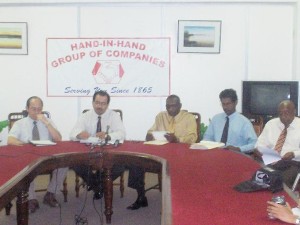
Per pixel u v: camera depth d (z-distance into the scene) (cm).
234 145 394
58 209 392
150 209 396
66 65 551
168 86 548
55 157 305
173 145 361
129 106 553
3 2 538
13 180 227
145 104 552
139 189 396
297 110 490
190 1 529
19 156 304
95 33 547
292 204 186
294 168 343
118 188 472
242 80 534
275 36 537
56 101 556
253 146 376
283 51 538
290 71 540
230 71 543
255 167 270
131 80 550
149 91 550
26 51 550
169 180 232
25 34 547
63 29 548
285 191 209
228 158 303
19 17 547
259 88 495
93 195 433
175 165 276
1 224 349
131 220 363
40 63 553
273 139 380
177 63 545
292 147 370
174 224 159
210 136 410
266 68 541
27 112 414
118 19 545
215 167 270
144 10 543
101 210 391
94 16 546
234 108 399
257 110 497
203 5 538
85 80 552
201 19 540
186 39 539
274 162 331
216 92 545
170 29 542
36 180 502
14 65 553
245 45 539
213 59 543
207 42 539
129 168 395
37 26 548
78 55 550
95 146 347
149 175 533
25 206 263
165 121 424
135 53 547
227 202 189
